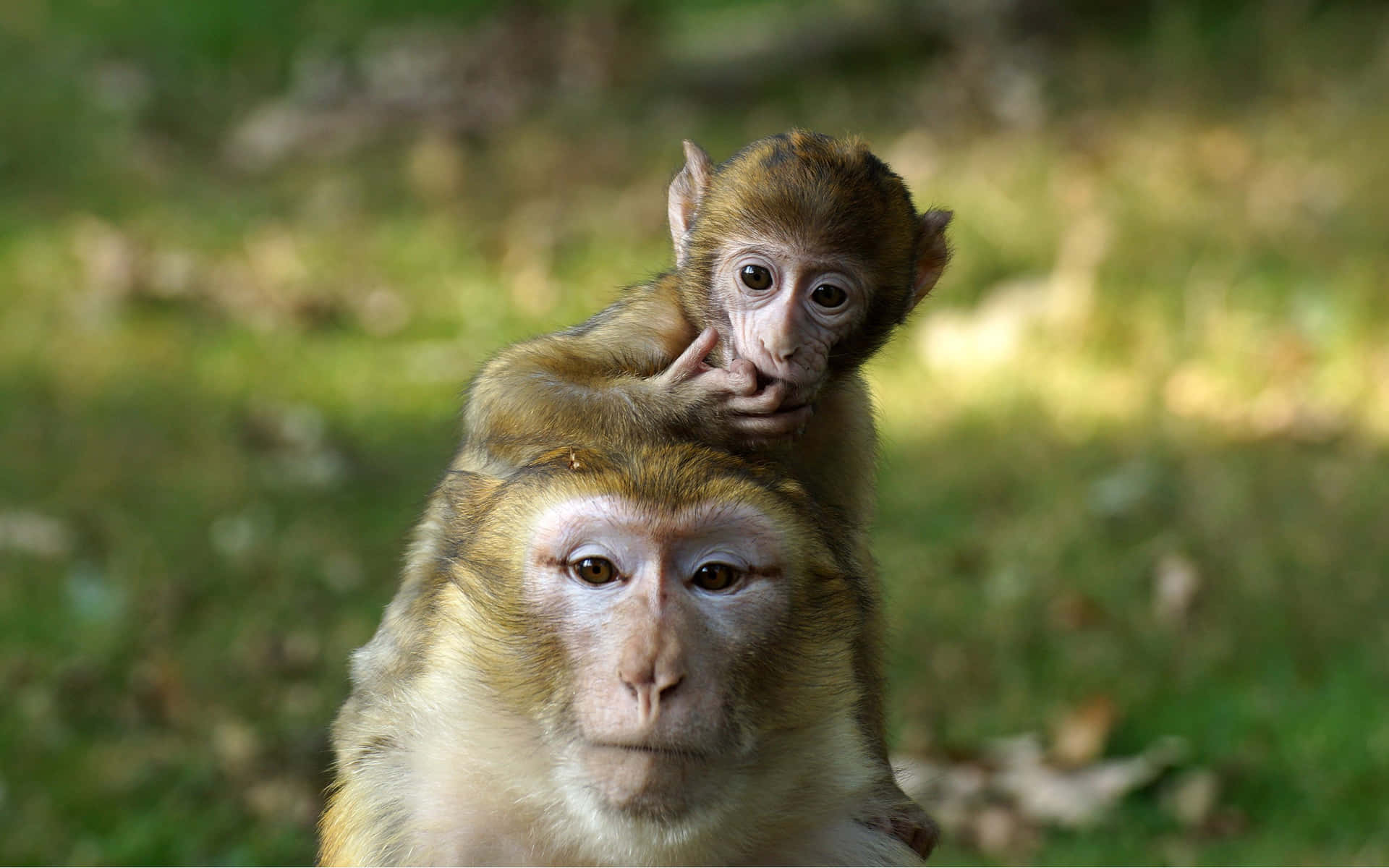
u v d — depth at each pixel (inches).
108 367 616.1
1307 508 505.0
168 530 508.4
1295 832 371.6
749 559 205.5
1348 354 594.9
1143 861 359.3
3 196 780.6
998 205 719.1
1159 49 859.4
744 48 927.7
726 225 298.4
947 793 389.1
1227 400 579.5
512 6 971.9
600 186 785.6
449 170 805.9
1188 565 473.4
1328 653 442.9
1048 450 553.3
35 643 448.8
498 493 219.1
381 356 640.4
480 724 212.5
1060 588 476.7
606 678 202.1
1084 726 408.2
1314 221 685.3
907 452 561.6
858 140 315.0
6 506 516.1
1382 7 883.4
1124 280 653.9
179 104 913.5
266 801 384.5
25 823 374.0
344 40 998.4
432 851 217.0
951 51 901.2
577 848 212.1
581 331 306.5
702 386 269.0
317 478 544.1
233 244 738.8
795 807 216.1
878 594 301.0
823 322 291.4
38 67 940.0
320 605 474.6
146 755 404.5
